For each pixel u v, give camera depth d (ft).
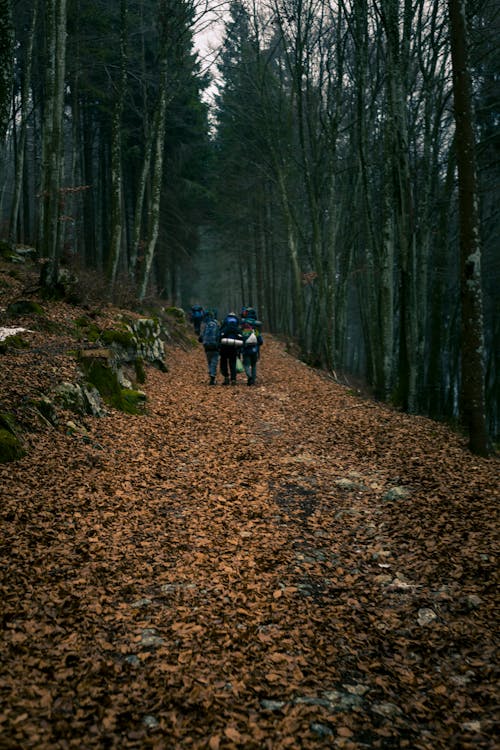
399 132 39.27
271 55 64.59
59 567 13.32
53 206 38.22
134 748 8.27
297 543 16.22
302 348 75.77
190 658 10.54
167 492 19.58
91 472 19.95
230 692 9.72
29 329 31.35
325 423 31.35
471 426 26.22
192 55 67.92
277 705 9.52
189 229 92.48
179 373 46.32
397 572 14.49
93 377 28.71
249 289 114.73
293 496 20.04
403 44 40.27
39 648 10.27
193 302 156.87
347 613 12.65
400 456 24.54
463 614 12.37
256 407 35.42
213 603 12.62
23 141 55.93
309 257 73.26
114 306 46.83
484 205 64.08
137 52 69.77
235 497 19.60
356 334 154.92
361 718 9.34
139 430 26.50
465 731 9.04
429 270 66.28
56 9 38.14
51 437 21.54
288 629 11.85
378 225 63.93
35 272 47.16
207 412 32.99
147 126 59.31
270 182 89.71
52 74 41.24
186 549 15.35
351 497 20.04
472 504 18.02
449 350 71.56
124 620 11.66
